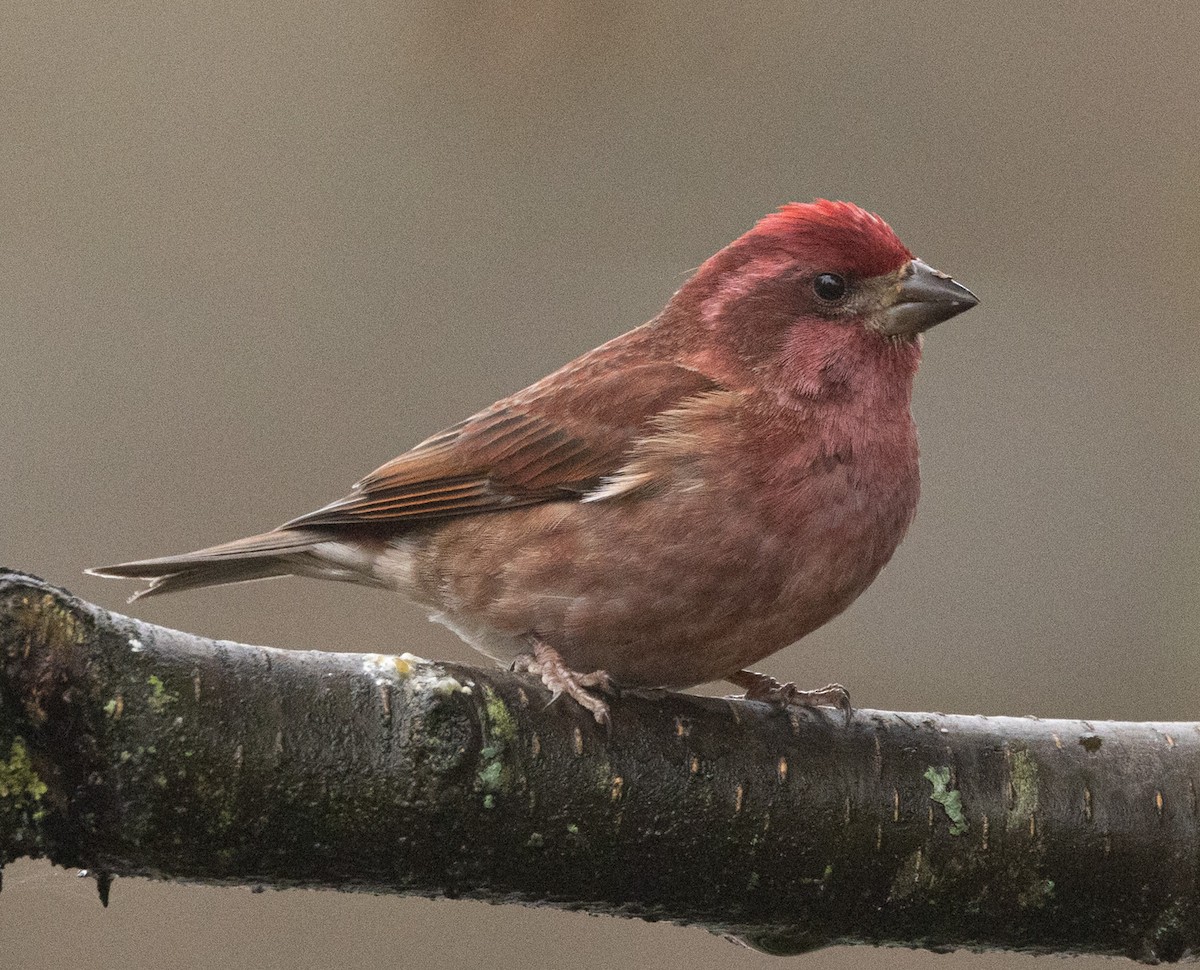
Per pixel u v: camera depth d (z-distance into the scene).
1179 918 7.89
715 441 8.98
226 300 14.38
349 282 14.45
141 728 6.78
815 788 7.71
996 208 14.59
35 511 13.55
